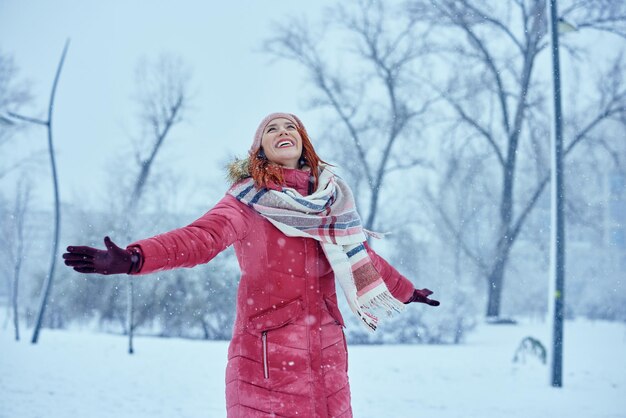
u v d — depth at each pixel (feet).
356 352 41.27
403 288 9.75
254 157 8.63
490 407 22.54
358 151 84.69
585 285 85.46
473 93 84.43
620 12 74.43
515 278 86.02
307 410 7.70
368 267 8.63
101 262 6.26
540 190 81.76
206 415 21.11
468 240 83.41
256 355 7.85
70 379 28.78
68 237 75.82
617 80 76.95
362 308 8.44
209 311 57.52
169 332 58.08
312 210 8.29
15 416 20.65
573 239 87.66
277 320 7.90
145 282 59.77
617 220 84.69
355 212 8.71
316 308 8.09
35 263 77.25
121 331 62.69
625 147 78.23
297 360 7.79
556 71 32.17
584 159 81.05
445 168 84.07
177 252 6.90
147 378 29.32
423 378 29.43
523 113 83.61
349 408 8.19
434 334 51.37
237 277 58.65
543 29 81.97
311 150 9.04
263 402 7.72
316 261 8.27
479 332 59.47
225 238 7.59
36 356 37.91
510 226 80.79
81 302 67.00
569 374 31.40
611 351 42.57
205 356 38.63
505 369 32.73
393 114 84.89
